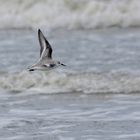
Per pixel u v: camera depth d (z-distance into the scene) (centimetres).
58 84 3712
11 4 6481
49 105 3275
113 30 5784
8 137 2755
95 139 2688
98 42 5041
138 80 3672
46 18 6241
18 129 2864
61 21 6141
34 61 4350
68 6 6331
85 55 4522
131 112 3086
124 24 6053
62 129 2842
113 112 3095
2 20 6231
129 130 2802
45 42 2488
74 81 3719
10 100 3412
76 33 5675
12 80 3803
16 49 4791
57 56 4534
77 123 2923
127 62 4200
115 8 6241
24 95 3525
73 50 4741
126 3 6284
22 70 4019
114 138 2695
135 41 4981
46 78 3794
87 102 3316
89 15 6184
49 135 2766
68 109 3184
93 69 4003
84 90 3575
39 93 3562
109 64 4159
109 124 2892
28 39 5288
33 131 2827
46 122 2959
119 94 3484
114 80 3700
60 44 5053
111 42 4994
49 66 2452
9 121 2991
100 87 3606
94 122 2931
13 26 6156
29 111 3166
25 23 6184
